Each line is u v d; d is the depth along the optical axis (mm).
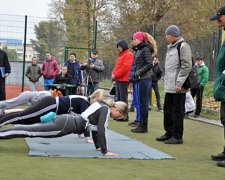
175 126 7883
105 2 29531
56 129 6480
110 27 24453
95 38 17516
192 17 29531
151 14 28859
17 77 16516
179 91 7711
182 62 7672
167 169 5812
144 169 5738
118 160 6211
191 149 7418
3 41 15953
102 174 5348
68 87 12703
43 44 17156
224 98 6320
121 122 10766
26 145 7074
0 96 12305
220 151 7289
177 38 7855
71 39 18656
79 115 6648
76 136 8148
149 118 11938
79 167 5648
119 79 10305
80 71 13820
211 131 9914
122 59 10297
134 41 9125
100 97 6641
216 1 28453
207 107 14039
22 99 7562
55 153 6453
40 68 15516
